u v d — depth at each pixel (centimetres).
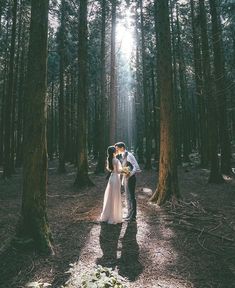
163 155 971
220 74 1504
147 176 1723
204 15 1479
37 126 589
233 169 1784
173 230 703
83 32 1409
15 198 1119
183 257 548
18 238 568
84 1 1421
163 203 940
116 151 803
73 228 720
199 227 719
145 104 2150
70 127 2988
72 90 2919
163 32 995
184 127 2502
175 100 2172
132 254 562
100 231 697
